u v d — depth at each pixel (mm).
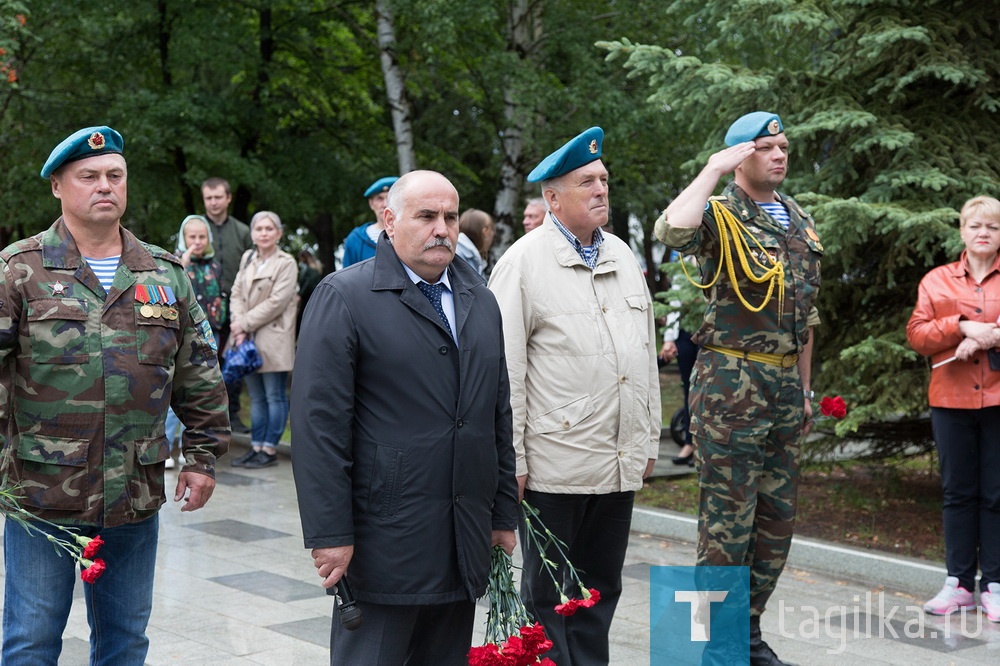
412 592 3205
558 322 4172
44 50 16422
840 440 8008
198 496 3701
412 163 14656
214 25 15430
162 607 5570
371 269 3314
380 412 3240
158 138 14680
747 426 4477
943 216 6543
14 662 3400
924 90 7418
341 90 17219
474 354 3334
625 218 20781
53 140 16281
